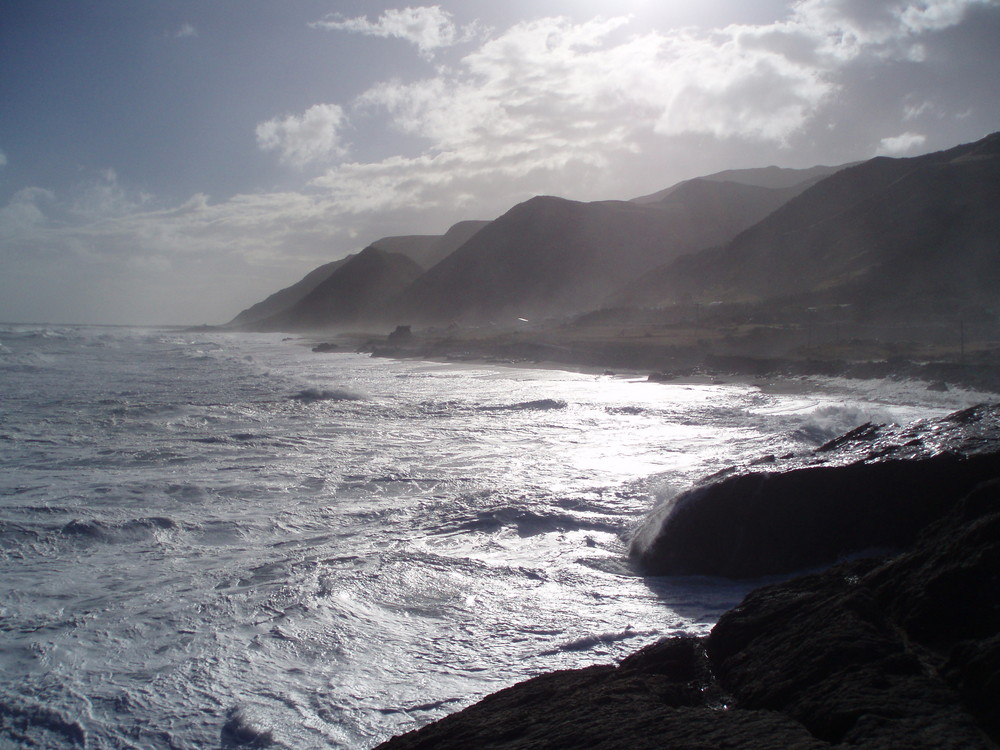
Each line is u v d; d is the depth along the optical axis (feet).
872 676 10.20
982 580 11.41
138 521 27.89
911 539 20.88
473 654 16.75
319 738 13.33
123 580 21.94
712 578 22.20
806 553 21.90
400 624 18.51
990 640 9.70
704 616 18.92
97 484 34.35
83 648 17.12
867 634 11.22
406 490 33.47
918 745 8.37
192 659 16.53
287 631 18.02
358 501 31.58
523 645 17.22
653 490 32.22
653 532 23.89
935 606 11.42
